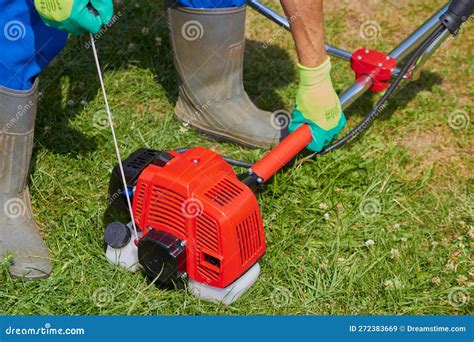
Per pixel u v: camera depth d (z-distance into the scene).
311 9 2.19
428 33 2.65
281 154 2.34
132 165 2.19
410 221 2.45
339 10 3.46
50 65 3.00
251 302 2.16
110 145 2.68
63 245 2.31
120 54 3.09
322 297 2.19
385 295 2.19
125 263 2.20
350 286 2.21
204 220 1.96
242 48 2.58
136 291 2.16
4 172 2.21
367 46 3.27
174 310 2.12
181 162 2.04
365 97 2.94
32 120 2.18
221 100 2.65
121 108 2.87
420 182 2.58
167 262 2.02
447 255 2.32
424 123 2.85
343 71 3.12
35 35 2.05
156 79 3.02
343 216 2.44
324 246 2.34
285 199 2.47
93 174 2.57
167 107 2.89
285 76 3.09
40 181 2.53
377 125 2.83
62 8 1.89
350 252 2.34
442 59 3.17
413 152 2.74
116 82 2.97
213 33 2.47
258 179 2.29
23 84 2.10
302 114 2.40
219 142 2.76
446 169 2.67
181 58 2.59
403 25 3.39
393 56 2.63
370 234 2.38
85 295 2.17
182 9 2.45
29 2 2.00
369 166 2.60
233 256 1.98
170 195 1.99
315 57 2.30
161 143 2.72
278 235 2.36
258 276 2.22
